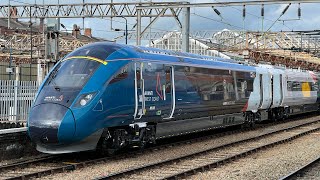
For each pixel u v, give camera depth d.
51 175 11.98
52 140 13.32
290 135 22.84
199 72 19.25
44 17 39.50
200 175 12.40
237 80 23.02
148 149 16.59
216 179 11.86
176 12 29.42
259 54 43.53
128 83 14.91
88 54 14.55
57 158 14.71
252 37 45.22
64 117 13.16
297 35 45.81
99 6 37.97
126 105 14.80
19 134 14.78
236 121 23.72
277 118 30.70
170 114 17.20
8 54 48.28
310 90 36.59
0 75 35.06
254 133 23.73
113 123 14.43
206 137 20.81
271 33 44.78
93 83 13.88
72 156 15.13
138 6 29.33
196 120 19.55
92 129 13.73
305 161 14.73
